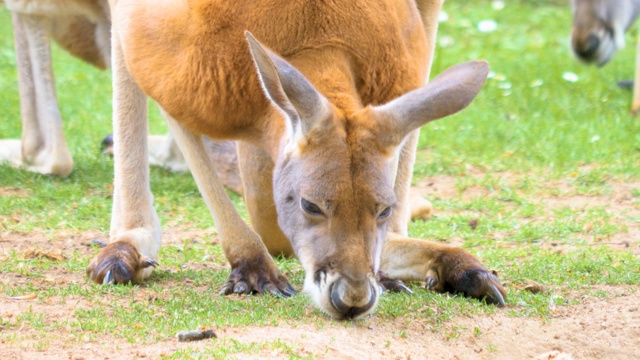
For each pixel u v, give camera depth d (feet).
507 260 40.60
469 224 46.60
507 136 61.57
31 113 50.96
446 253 35.17
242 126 32.55
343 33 31.63
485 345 30.66
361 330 30.04
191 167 34.60
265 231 39.09
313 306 31.53
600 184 53.06
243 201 49.67
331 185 28.53
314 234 29.09
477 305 33.42
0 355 26.71
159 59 32.12
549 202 50.44
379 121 29.27
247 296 33.17
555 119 65.51
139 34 32.48
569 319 33.09
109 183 50.80
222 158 50.83
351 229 28.76
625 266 38.83
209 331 28.68
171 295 33.04
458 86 29.22
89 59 51.57
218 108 31.89
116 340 28.32
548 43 87.71
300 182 29.07
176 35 31.76
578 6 64.44
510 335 31.50
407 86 32.45
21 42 50.19
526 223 46.68
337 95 30.66
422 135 61.46
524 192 52.24
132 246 34.81
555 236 44.62
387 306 32.35
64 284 33.83
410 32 33.27
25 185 49.19
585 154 57.88
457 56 81.61
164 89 32.22
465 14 96.43
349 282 28.55
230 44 31.42
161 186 50.90
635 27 92.58
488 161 57.16
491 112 66.44
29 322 29.35
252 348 27.61
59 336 28.43
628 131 61.93
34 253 37.47
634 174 54.19
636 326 32.58
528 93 71.26
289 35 31.55
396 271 36.22
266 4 31.55
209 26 31.50
